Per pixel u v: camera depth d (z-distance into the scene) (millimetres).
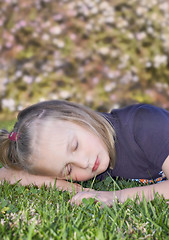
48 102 2412
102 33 6453
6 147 2432
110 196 1925
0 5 6957
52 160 2049
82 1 6809
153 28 6457
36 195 2043
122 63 6137
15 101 5992
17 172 2398
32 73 6262
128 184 2283
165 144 2129
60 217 1688
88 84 5988
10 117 5723
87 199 1893
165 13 6660
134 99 5695
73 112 2262
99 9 6695
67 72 6172
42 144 2055
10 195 2066
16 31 6684
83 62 6242
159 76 6035
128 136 2268
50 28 6594
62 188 2123
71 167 2096
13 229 1619
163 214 1650
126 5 6754
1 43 6645
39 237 1516
